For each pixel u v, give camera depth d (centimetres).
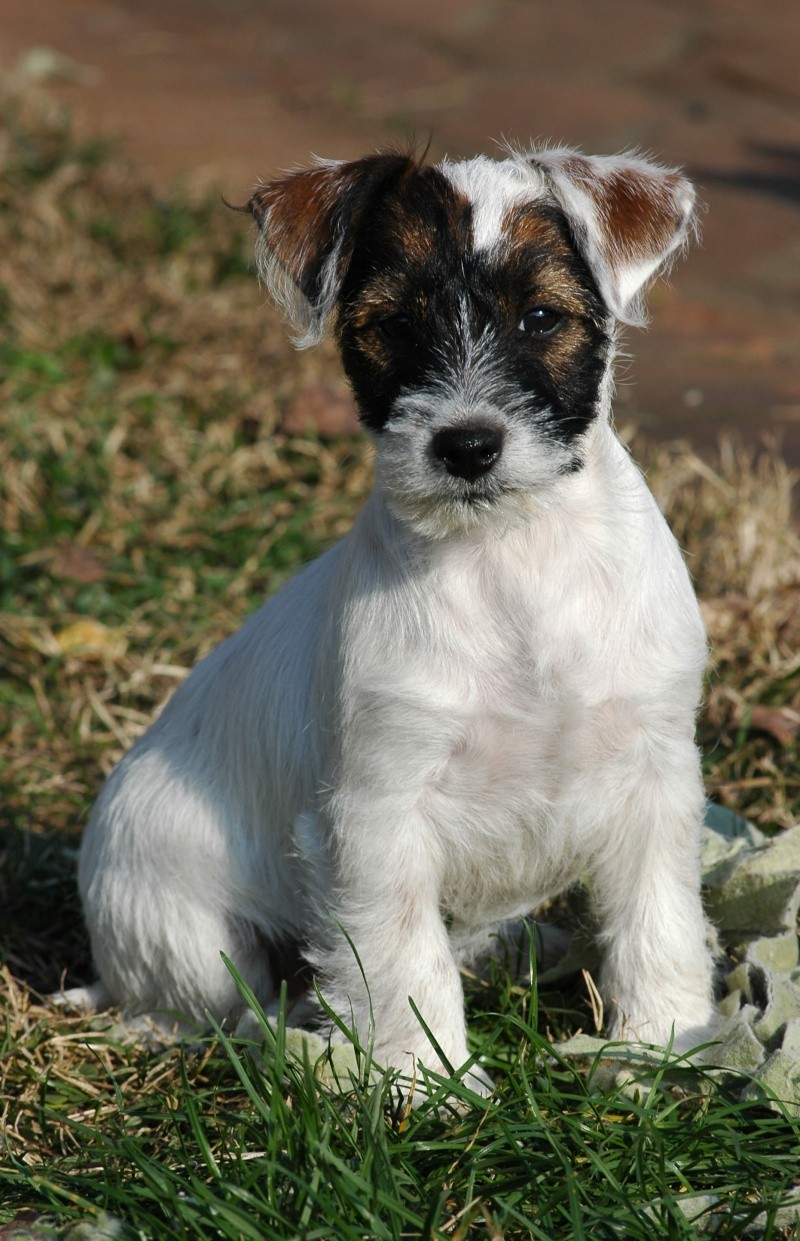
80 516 925
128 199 1427
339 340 500
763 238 1427
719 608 773
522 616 476
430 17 2112
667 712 489
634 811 503
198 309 1205
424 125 1658
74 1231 398
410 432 459
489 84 1827
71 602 853
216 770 561
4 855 661
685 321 1292
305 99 1781
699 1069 456
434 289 469
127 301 1222
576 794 498
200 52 1972
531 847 512
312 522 920
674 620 491
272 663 545
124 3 2181
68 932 645
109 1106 504
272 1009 556
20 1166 438
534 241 469
